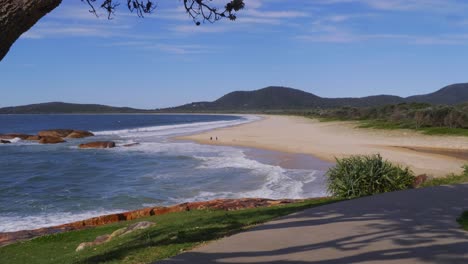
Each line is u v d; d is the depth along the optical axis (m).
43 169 28.39
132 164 29.34
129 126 95.25
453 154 29.58
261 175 22.92
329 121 74.38
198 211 12.19
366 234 7.42
